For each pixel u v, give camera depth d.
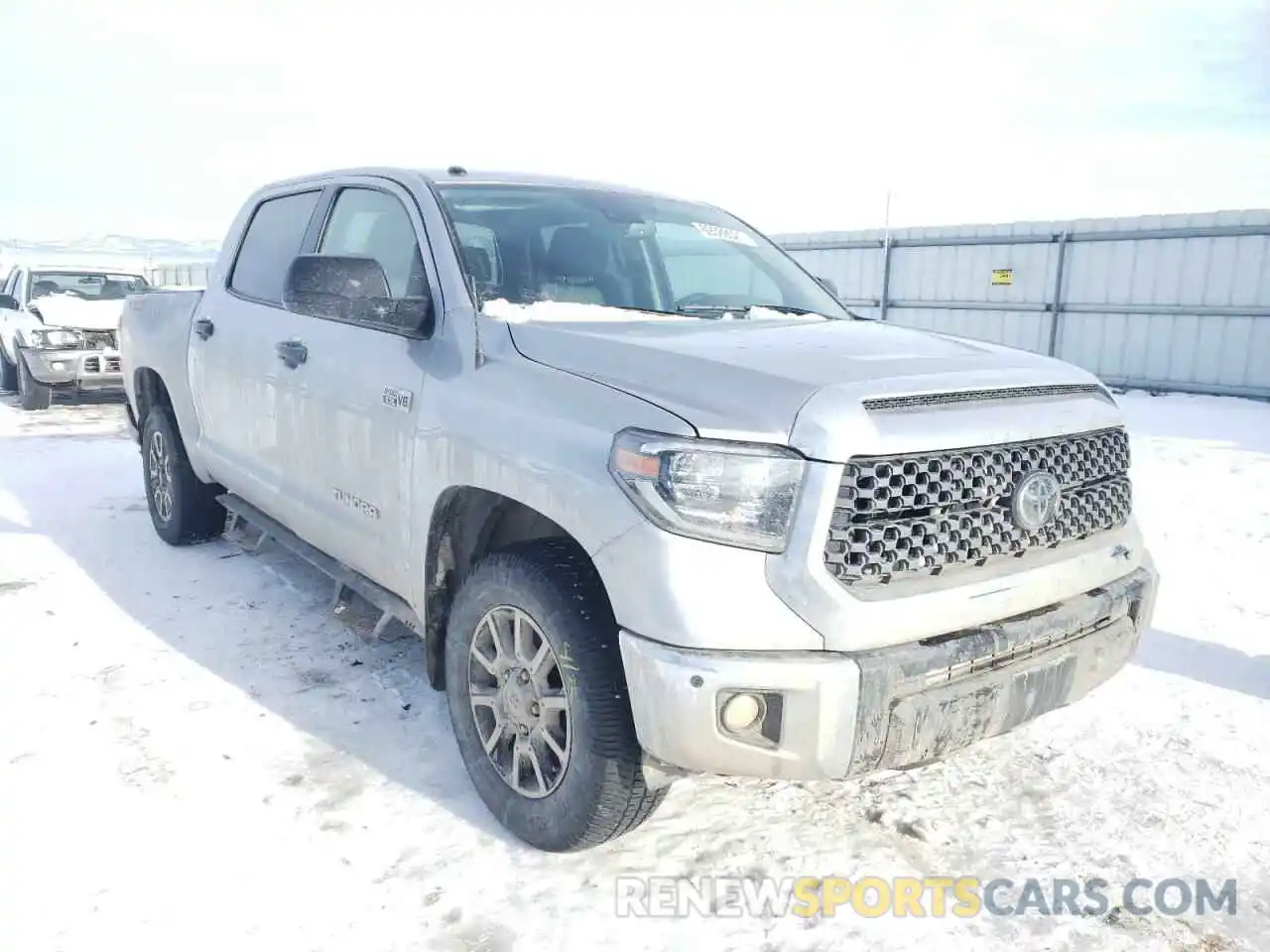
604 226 3.54
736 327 2.92
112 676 3.64
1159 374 13.76
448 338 2.93
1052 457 2.47
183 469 5.01
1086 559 2.54
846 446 2.12
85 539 5.46
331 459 3.43
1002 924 2.37
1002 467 2.35
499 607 2.60
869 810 2.86
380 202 3.54
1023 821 2.80
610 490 2.24
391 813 2.79
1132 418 10.97
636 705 2.20
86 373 10.61
